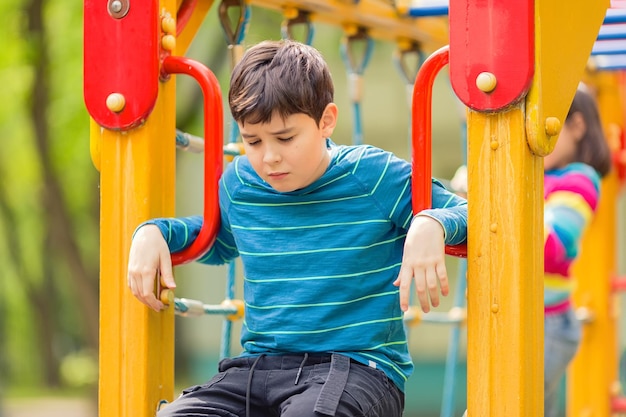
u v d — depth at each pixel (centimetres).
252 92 312
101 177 347
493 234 305
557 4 310
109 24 344
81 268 1466
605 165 526
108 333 345
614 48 514
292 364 329
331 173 330
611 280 617
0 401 2002
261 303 337
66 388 2422
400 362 336
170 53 352
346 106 1856
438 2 493
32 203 2295
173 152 358
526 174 304
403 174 331
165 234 336
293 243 334
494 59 302
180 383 1889
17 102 1494
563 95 316
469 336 307
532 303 307
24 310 2766
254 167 321
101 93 344
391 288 333
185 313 383
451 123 1800
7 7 1342
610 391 615
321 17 479
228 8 406
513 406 301
